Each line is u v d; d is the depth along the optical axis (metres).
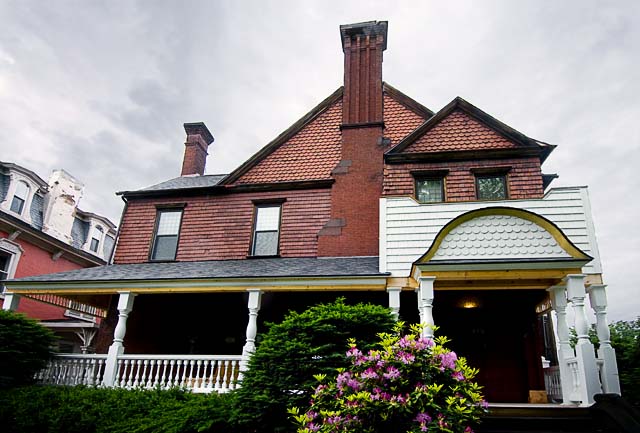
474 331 10.46
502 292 10.52
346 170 12.34
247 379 6.68
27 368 9.58
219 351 11.59
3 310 10.01
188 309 12.23
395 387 4.60
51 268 19.38
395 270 9.16
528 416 6.54
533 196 10.35
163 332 12.15
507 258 8.12
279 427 5.98
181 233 13.21
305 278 9.22
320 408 5.08
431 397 4.38
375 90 13.06
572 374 7.86
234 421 6.31
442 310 10.71
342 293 10.96
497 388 9.97
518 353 10.18
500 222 8.41
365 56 13.57
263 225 12.74
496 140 11.10
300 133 13.77
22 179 18.62
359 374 4.98
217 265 11.51
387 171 11.17
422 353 4.94
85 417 7.41
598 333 7.88
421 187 11.00
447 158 11.07
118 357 9.62
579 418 6.42
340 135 13.43
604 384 7.38
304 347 6.36
